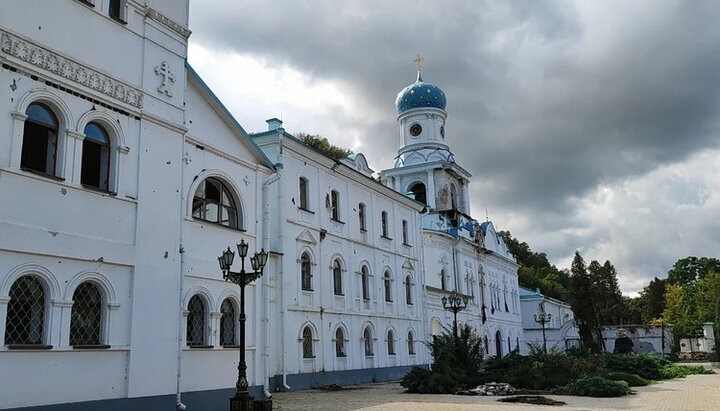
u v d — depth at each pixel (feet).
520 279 318.04
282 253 87.40
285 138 91.56
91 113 50.06
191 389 58.95
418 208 140.87
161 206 55.77
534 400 74.64
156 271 54.24
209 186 67.21
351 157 118.73
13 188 43.21
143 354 51.96
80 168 48.65
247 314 69.21
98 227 49.42
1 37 43.32
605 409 65.10
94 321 49.03
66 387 45.24
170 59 59.00
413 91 187.52
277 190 89.76
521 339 210.79
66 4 48.78
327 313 98.48
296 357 88.99
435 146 182.70
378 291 117.19
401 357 122.31
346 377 101.24
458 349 99.91
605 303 253.03
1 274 41.73
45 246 44.70
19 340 43.16
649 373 118.52
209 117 66.80
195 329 61.87
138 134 54.44
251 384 68.49
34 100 45.83
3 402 40.78
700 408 66.08
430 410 62.80
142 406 51.24
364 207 117.60
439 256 154.20
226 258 55.88
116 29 53.36
